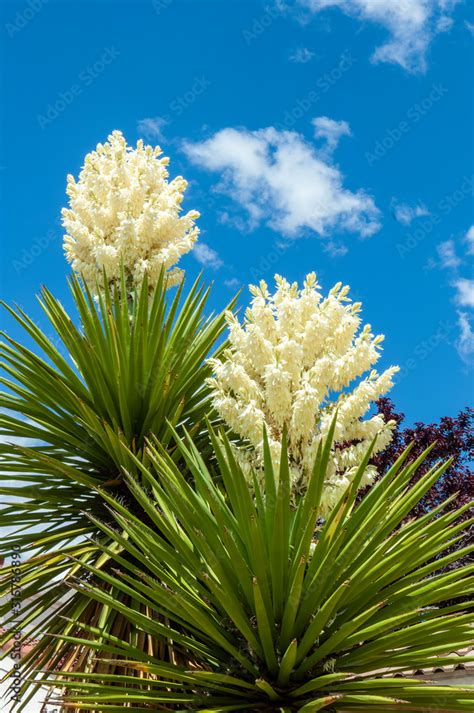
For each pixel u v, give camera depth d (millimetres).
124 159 6277
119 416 5703
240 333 4277
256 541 3535
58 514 5523
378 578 3926
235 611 3535
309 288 4383
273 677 3742
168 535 4145
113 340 5418
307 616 3680
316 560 3693
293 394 4062
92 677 3896
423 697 3625
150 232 6082
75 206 6258
